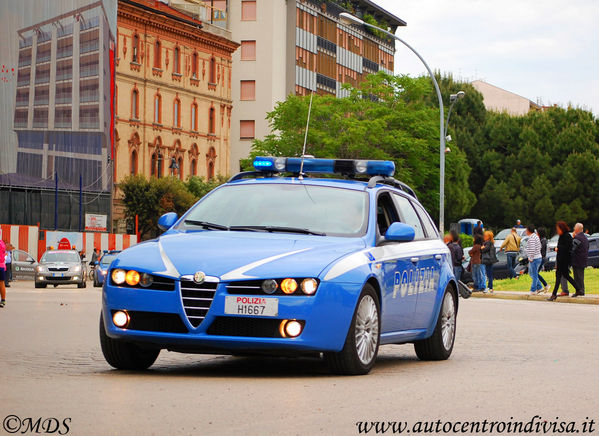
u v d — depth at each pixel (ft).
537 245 125.08
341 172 42.80
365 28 449.48
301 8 394.93
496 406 28.17
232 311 33.22
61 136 257.75
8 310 87.51
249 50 384.06
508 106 537.24
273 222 38.45
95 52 261.85
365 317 35.73
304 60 398.62
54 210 256.52
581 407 28.30
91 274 236.43
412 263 40.60
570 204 364.99
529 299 122.42
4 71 250.78
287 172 43.34
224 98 343.05
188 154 324.60
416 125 264.52
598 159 365.61
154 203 290.35
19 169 251.80
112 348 36.04
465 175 352.90
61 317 76.07
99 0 262.26
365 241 37.63
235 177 42.70
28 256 208.54
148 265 34.35
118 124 293.02
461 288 72.59
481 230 131.64
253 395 29.50
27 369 37.11
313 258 34.65
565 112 375.25
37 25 254.47
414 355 47.09
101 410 26.17
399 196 43.37
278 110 269.85
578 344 53.11
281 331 33.30
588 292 126.62
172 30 315.17
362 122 260.42
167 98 314.55
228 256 34.30
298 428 23.86
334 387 31.86
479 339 56.65
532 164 368.07
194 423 24.32
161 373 36.01
